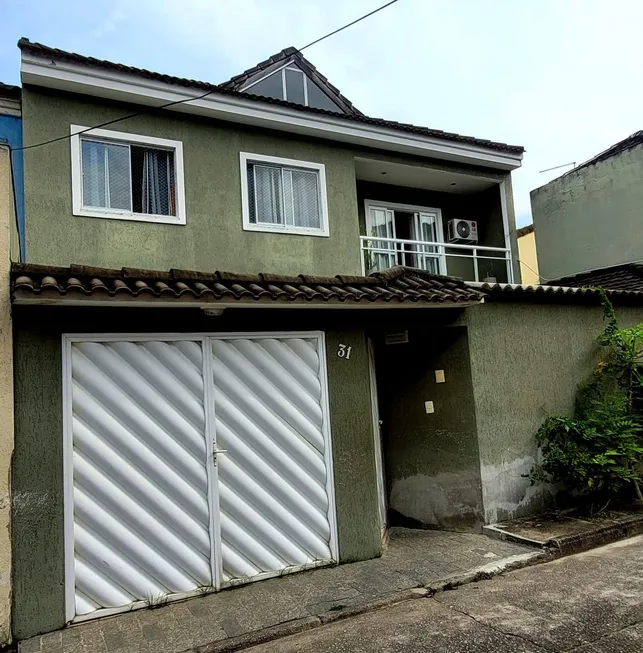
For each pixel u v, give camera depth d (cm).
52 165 659
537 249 1342
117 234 683
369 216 1015
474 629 427
